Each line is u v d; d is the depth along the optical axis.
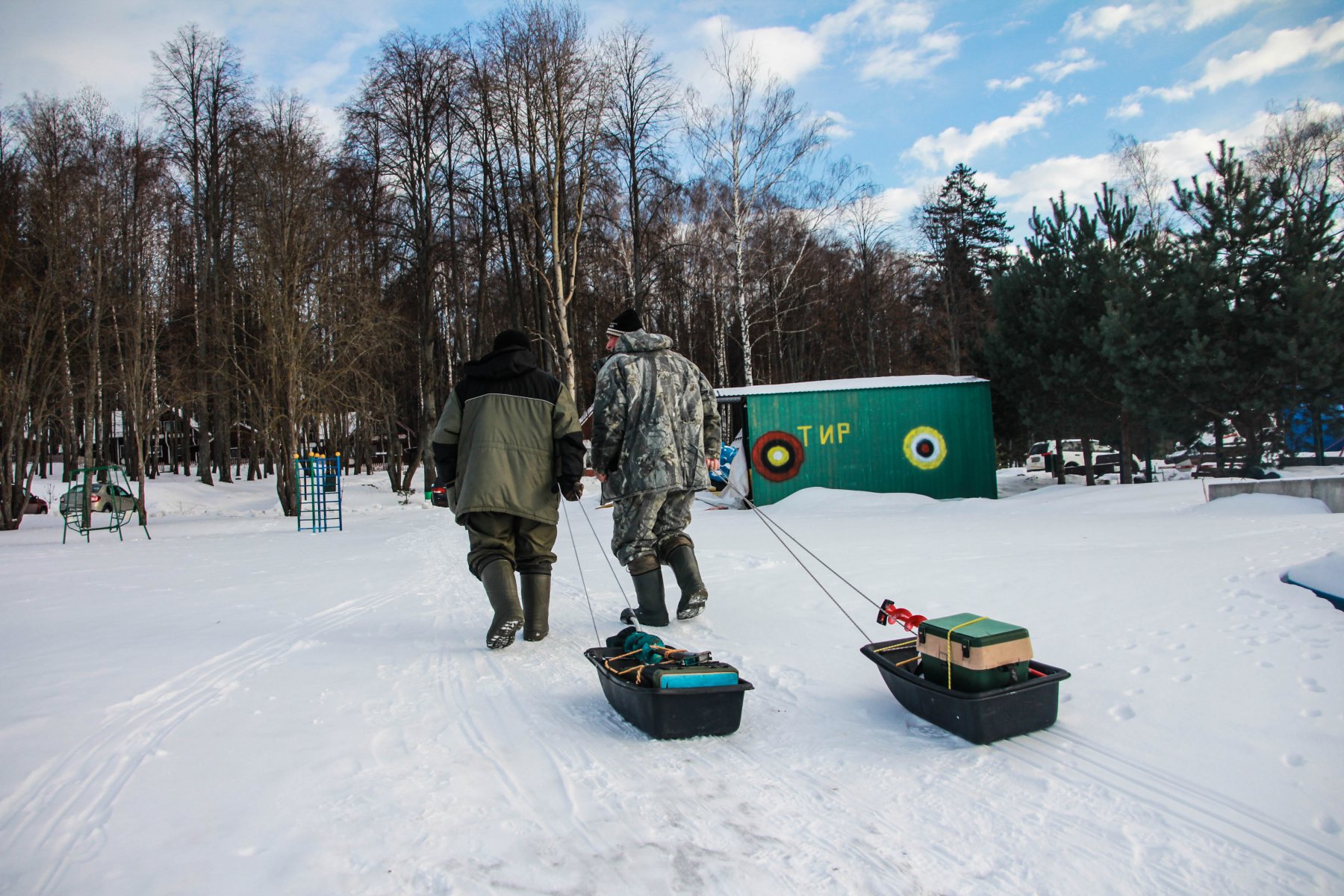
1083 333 16.11
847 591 5.20
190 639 4.66
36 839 2.10
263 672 3.86
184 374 26.56
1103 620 4.05
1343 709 2.75
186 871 1.93
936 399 16.62
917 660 3.22
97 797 2.37
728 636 4.36
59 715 3.13
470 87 26.44
